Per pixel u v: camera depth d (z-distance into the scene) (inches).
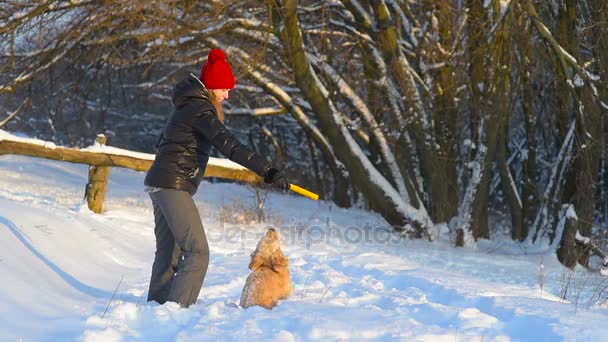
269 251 223.3
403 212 579.2
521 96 692.7
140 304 219.1
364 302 235.0
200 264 213.2
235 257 350.9
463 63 572.7
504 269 433.4
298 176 1019.3
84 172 737.6
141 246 347.3
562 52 516.1
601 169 729.0
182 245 213.6
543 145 802.8
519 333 189.2
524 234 669.3
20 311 185.5
